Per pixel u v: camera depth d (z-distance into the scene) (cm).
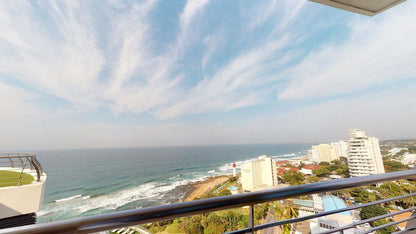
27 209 425
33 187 442
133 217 49
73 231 43
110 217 47
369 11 205
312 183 76
